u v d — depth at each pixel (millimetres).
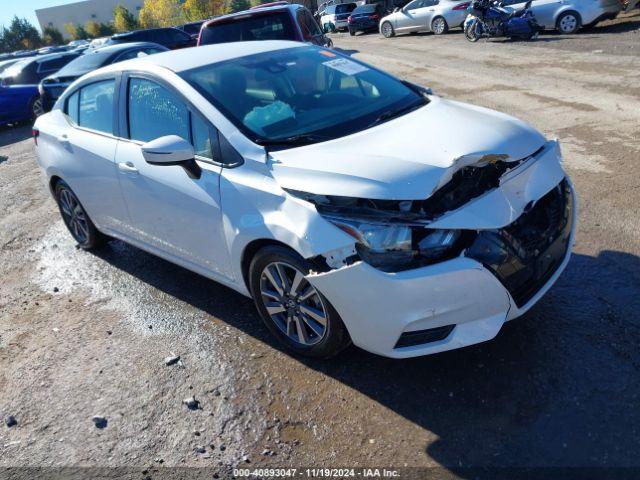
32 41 82812
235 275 3510
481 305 2730
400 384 3035
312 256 2832
